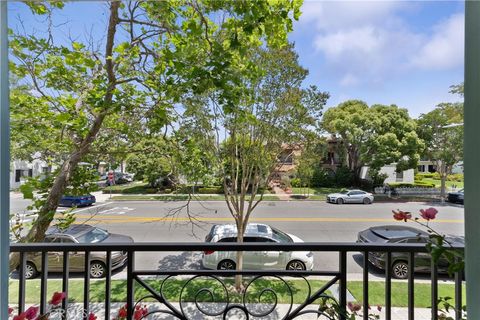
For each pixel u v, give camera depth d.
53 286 3.99
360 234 4.97
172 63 2.24
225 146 4.80
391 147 10.54
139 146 3.21
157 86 2.51
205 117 4.13
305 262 4.82
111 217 9.35
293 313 1.28
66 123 2.38
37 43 2.29
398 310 3.32
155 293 1.28
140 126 2.98
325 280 4.48
